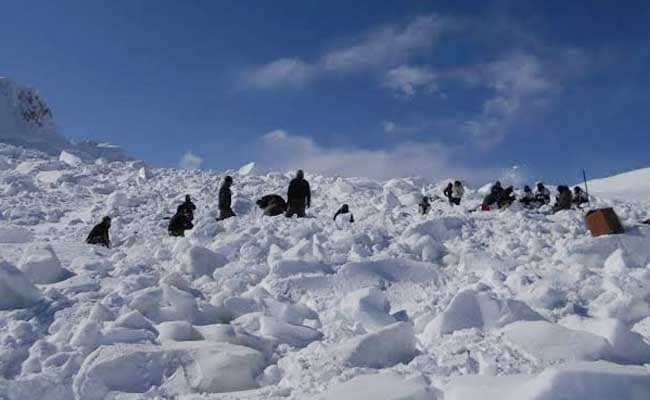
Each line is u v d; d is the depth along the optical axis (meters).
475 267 9.80
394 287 8.93
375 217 14.80
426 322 7.30
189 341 6.63
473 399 4.59
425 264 9.51
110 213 18.78
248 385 5.82
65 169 29.47
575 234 12.05
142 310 7.53
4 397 5.34
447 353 6.07
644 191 39.44
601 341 5.80
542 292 7.94
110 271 9.75
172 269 10.13
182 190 24.47
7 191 22.47
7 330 6.87
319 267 9.54
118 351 5.95
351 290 8.79
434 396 4.92
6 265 7.70
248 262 10.34
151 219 17.95
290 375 5.95
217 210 18.83
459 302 6.92
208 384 5.64
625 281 8.27
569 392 4.37
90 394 5.54
